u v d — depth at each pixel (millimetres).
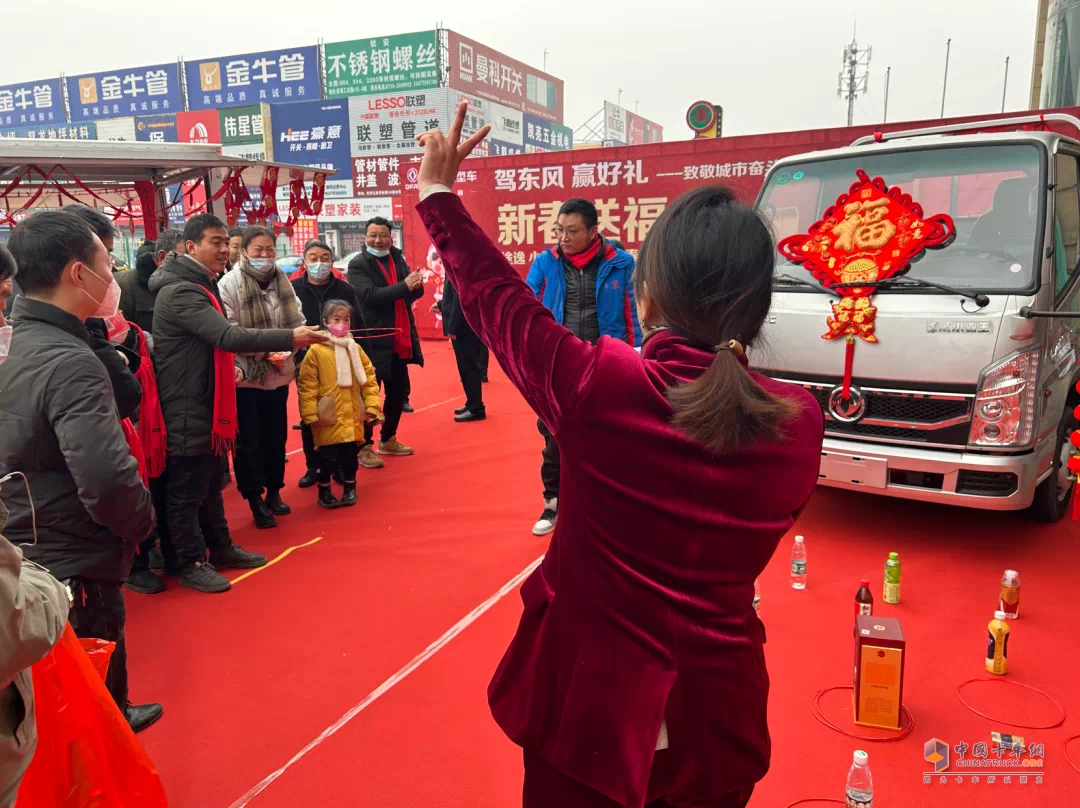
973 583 3471
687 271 1046
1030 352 3424
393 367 5695
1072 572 3559
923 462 3576
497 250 1170
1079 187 4191
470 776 2275
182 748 2418
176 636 3133
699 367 1053
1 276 1681
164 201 9641
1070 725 2465
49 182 8703
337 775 2287
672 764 1047
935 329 3541
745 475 1010
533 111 32125
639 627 1037
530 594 1186
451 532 4262
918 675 2762
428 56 26125
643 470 998
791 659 2881
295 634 3145
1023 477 3461
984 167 3844
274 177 9281
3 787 1162
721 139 9250
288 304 4297
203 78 30000
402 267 5895
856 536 4039
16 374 2010
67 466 2047
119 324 2967
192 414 3398
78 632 2127
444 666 2881
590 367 1019
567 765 1056
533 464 5539
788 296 4023
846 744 2389
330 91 27859
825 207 4301
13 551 1107
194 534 3566
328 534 4273
